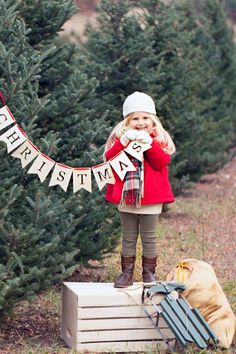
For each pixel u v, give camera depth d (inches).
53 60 299.3
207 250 387.9
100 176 238.8
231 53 679.1
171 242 398.9
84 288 245.4
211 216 466.9
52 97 294.8
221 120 580.1
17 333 256.2
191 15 646.5
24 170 248.2
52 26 305.0
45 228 260.1
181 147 488.1
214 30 677.9
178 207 489.1
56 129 290.0
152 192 244.5
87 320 238.1
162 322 244.1
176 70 464.1
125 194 243.3
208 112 633.6
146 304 241.6
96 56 436.5
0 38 262.8
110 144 249.6
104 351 239.3
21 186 232.4
